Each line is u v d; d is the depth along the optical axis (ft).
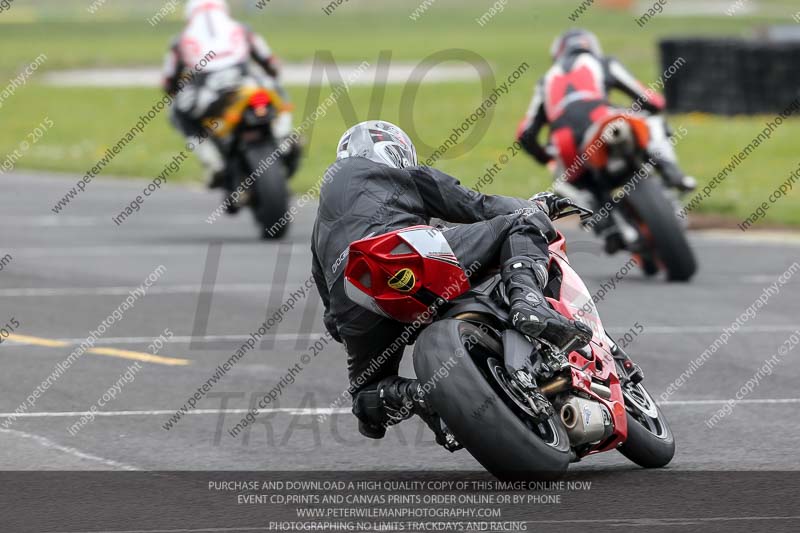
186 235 173.88
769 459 70.44
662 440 69.72
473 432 60.13
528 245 65.05
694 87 318.86
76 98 383.45
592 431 63.77
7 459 71.77
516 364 61.57
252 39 166.20
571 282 69.87
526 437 60.34
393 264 61.77
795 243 160.97
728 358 99.66
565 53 136.87
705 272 140.97
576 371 65.10
